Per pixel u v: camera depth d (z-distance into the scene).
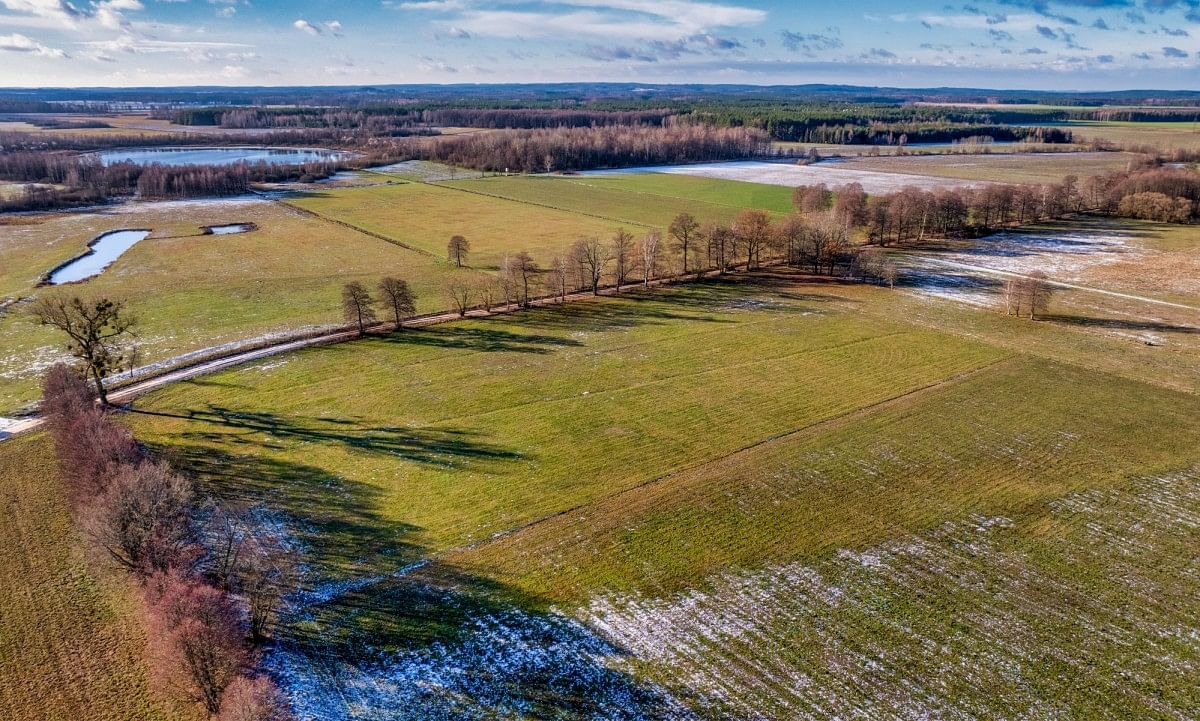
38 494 49.56
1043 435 56.75
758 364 71.31
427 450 55.16
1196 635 36.81
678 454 54.44
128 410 61.91
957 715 32.47
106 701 33.22
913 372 69.19
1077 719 32.22
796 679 34.38
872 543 44.00
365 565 42.31
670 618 38.16
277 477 51.41
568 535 44.91
